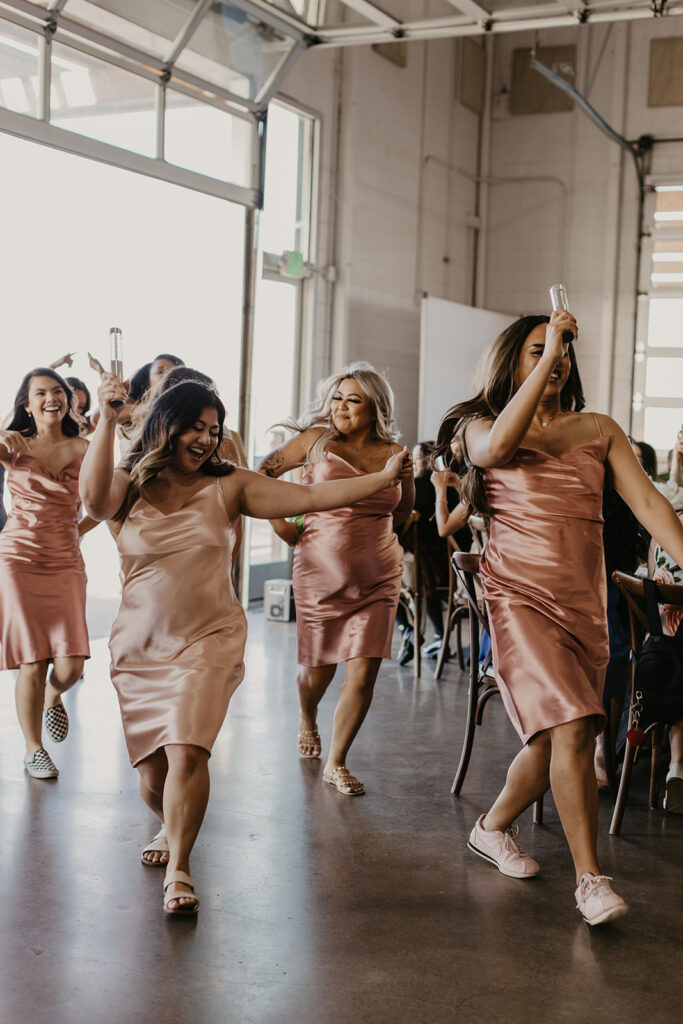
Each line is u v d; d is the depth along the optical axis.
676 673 3.58
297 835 3.60
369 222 9.90
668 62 10.82
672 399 11.01
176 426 2.89
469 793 4.13
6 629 4.09
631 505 3.08
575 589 3.03
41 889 3.06
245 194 7.56
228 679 2.94
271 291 9.03
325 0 6.54
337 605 4.18
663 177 10.89
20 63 5.75
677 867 3.43
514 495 3.08
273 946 2.76
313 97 9.14
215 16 6.62
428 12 6.59
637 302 11.08
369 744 4.81
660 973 2.68
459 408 3.23
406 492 4.29
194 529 2.94
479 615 4.09
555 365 2.82
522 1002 2.50
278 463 4.23
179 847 2.92
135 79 6.51
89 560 8.12
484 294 11.75
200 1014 2.40
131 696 2.95
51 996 2.46
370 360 10.07
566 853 3.54
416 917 2.97
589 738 2.95
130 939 2.77
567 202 11.34
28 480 4.14
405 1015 2.42
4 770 4.17
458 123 11.23
